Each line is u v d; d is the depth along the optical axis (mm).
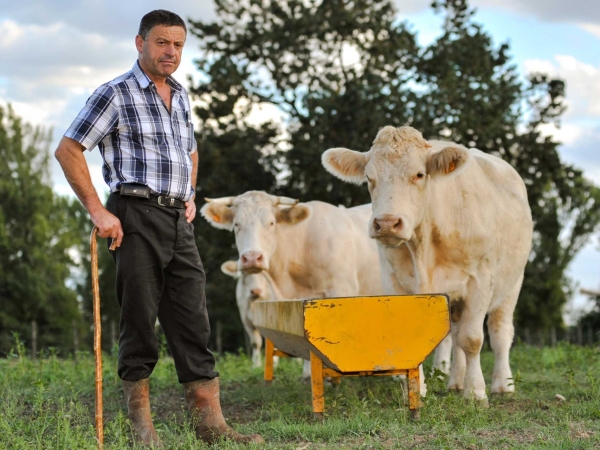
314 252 8148
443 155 5602
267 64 25891
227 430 4414
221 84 24500
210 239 22656
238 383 7473
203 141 23891
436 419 4848
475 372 5809
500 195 6547
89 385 6711
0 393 6023
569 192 24734
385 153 5668
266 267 7957
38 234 35562
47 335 31922
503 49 24594
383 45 24781
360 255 8344
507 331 6836
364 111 21734
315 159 22109
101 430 4031
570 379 6379
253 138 24594
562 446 4031
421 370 6125
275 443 4352
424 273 5906
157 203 4238
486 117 22484
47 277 35031
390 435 4453
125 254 4223
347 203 21938
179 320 4465
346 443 4312
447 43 23766
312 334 4773
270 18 26062
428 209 5777
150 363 4387
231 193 23641
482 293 6020
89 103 4184
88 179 4133
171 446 4250
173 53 4297
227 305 23500
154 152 4266
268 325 6254
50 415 5113
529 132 23219
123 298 4289
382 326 4852
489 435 4461
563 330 30688
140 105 4262
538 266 32531
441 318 4906
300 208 8117
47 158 39906
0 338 30406
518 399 6012
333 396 5766
